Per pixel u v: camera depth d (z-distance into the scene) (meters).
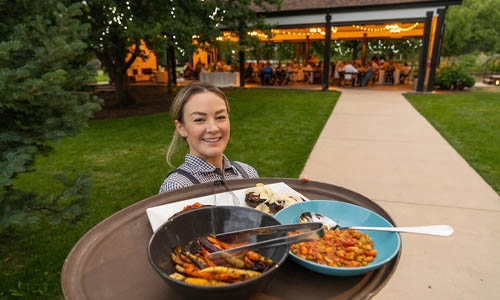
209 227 0.98
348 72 15.85
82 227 3.05
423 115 8.45
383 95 12.51
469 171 4.53
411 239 2.89
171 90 13.79
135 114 8.92
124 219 1.27
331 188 1.52
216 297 0.69
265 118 8.17
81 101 2.84
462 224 3.13
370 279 0.91
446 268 2.51
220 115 1.51
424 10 12.36
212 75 16.41
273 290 0.87
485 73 19.38
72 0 5.09
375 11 12.93
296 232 0.88
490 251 2.71
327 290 0.87
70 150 5.59
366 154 5.29
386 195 3.81
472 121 7.63
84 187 2.42
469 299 2.20
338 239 1.03
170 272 0.81
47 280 2.36
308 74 17.72
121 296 0.86
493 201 3.62
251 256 0.80
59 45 2.39
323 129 6.98
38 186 4.08
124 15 6.91
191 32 7.65
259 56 28.02
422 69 12.98
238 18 10.09
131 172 4.50
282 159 5.00
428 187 4.02
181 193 1.46
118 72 9.95
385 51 35.75
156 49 7.28
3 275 2.42
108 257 1.03
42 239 2.88
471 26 32.03
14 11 2.69
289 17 14.18
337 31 18.00
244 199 1.36
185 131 1.58
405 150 5.50
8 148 2.25
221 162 1.71
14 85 2.07
